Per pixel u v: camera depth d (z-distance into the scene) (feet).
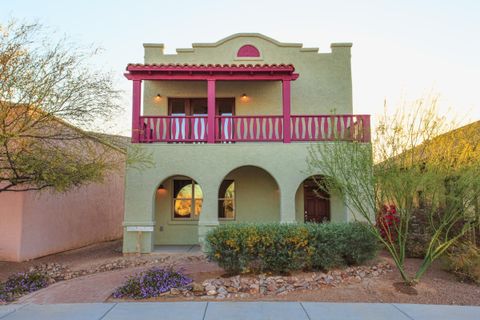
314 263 23.50
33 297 21.11
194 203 41.93
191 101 43.47
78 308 18.04
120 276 25.08
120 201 56.24
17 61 23.86
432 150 22.31
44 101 24.70
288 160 34.96
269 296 19.94
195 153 35.04
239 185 41.57
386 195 23.65
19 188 33.37
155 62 43.16
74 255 37.93
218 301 19.12
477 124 22.67
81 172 26.96
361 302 18.99
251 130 38.78
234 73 35.35
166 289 20.62
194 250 36.52
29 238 34.65
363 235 24.62
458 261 23.63
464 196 21.68
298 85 42.86
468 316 16.76
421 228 28.76
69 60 26.16
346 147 24.41
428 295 20.13
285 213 34.35
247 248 22.24
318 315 16.79
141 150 33.68
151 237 34.94
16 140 24.52
